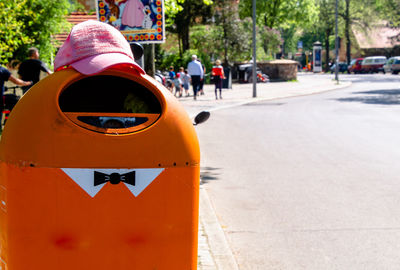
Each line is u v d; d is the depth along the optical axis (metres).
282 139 11.60
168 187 2.63
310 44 110.25
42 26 15.95
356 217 5.88
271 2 57.19
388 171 8.20
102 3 5.61
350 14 78.94
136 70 2.73
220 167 8.65
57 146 2.52
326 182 7.53
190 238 2.71
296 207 6.29
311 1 59.84
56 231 2.55
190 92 28.94
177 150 2.63
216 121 15.02
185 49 42.53
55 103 2.54
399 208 6.20
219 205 6.42
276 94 26.59
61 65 2.74
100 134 2.54
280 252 4.85
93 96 2.86
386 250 4.87
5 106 9.47
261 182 7.57
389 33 83.50
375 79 43.44
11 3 10.49
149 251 2.64
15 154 2.53
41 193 2.53
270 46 47.62
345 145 10.68
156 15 5.55
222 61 42.72
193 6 40.66
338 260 4.65
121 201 2.58
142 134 2.58
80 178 2.54
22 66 9.43
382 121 14.43
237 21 42.22
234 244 5.06
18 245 2.56
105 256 2.60
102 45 2.75
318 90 29.41
